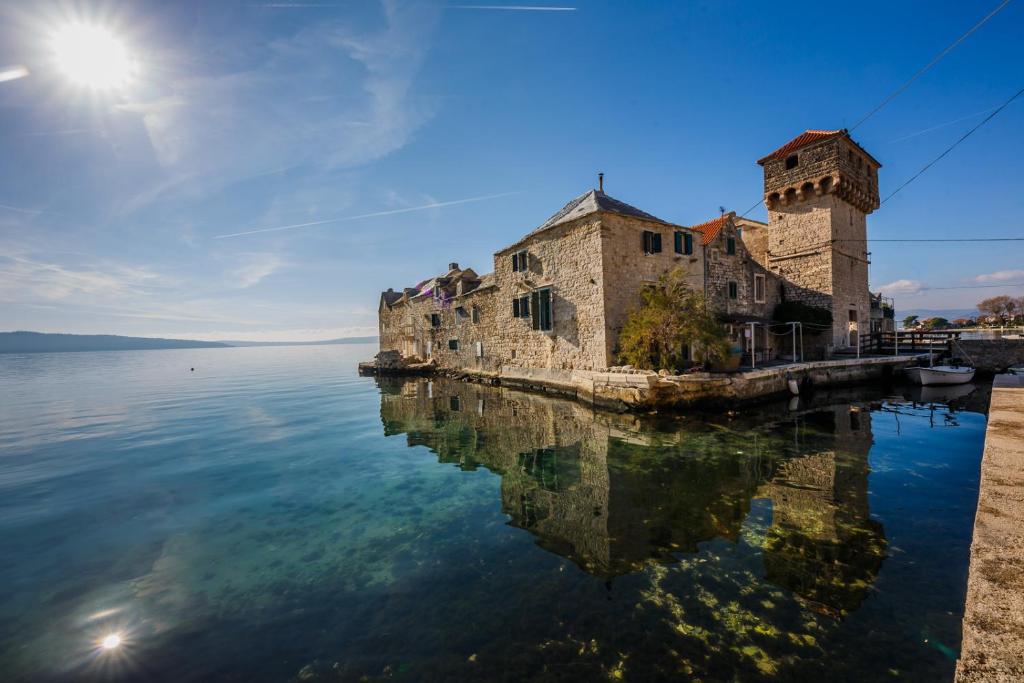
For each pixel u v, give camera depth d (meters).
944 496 7.35
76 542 6.40
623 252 19.19
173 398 24.09
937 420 13.55
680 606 4.53
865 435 11.72
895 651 3.79
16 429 15.34
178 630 4.38
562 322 20.91
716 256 23.00
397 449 11.84
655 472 9.05
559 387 20.73
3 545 6.32
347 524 6.90
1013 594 2.25
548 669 3.73
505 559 5.64
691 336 15.84
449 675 3.71
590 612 4.48
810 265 25.75
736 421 13.70
